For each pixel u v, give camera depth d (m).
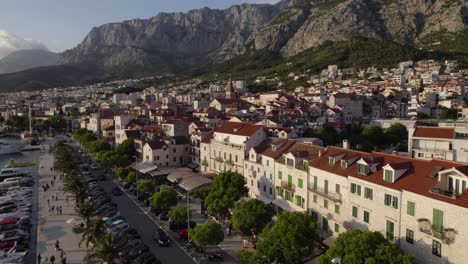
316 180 77.25
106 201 106.00
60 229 89.12
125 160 140.25
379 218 60.88
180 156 148.62
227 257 70.75
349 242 50.41
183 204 104.69
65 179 112.88
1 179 147.50
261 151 101.56
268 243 58.06
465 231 46.91
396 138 178.38
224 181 88.62
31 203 109.88
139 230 85.81
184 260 69.88
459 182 50.31
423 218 52.78
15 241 79.81
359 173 65.81
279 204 88.12
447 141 99.31
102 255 58.38
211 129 146.12
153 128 180.50
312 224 61.00
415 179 56.50
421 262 53.22
